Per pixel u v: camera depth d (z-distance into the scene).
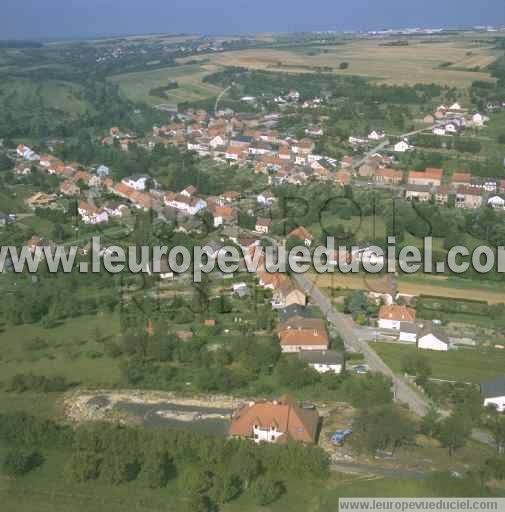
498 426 107.31
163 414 120.00
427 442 109.19
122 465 100.44
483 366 134.12
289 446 102.12
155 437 106.12
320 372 131.88
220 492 94.69
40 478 101.44
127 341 141.38
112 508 94.44
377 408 115.75
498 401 118.62
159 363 138.75
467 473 98.94
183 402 124.06
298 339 140.50
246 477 98.06
